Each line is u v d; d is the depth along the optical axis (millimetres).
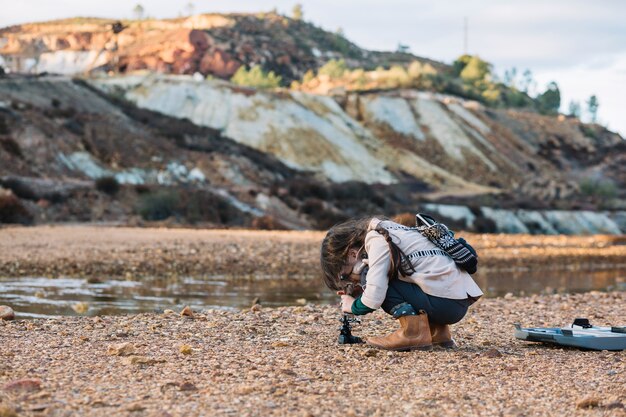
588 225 72062
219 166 62094
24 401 4645
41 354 6156
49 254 20109
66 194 44625
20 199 42094
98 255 20453
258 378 5426
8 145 50562
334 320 8891
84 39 187750
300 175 73312
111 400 4727
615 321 9430
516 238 41438
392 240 6516
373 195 61125
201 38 160750
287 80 173375
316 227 50938
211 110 82250
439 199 69688
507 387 5277
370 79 141250
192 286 15828
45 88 70312
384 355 6402
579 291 17219
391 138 92812
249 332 7652
